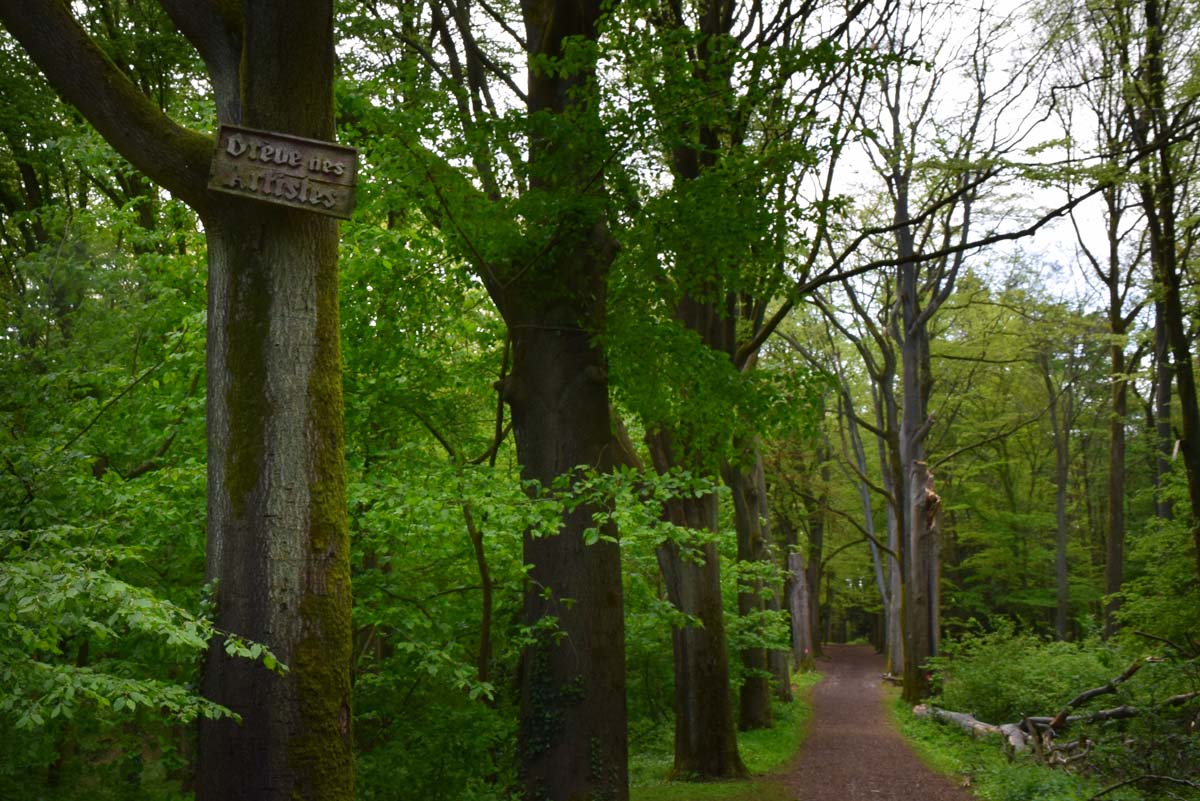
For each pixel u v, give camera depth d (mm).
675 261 9797
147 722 6867
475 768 8883
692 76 9227
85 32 5457
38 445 5770
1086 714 14883
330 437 5547
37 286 7750
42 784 6668
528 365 9883
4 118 12953
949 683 20672
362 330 8883
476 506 7477
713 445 11688
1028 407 38719
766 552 20422
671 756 17594
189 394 8203
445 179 8250
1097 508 41812
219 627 5254
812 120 10164
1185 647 15523
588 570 9570
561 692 9414
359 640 9516
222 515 5379
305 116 5586
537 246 8969
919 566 26078
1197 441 15227
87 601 4457
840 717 23078
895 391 36625
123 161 8414
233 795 5078
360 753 8656
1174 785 11477
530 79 10586
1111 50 16406
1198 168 15266
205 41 5852
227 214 5531
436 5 11789
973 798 12836
